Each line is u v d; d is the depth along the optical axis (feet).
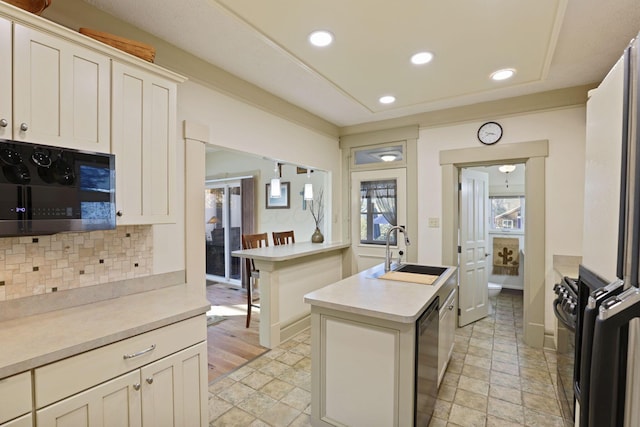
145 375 5.04
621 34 7.11
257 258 10.66
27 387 3.90
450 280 8.84
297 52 7.72
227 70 8.96
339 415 6.35
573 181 10.35
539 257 10.77
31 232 4.49
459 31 6.78
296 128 12.11
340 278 14.87
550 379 8.71
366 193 14.44
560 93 10.33
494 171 18.24
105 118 5.39
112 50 5.42
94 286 6.27
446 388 8.29
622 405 2.24
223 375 8.91
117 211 5.55
